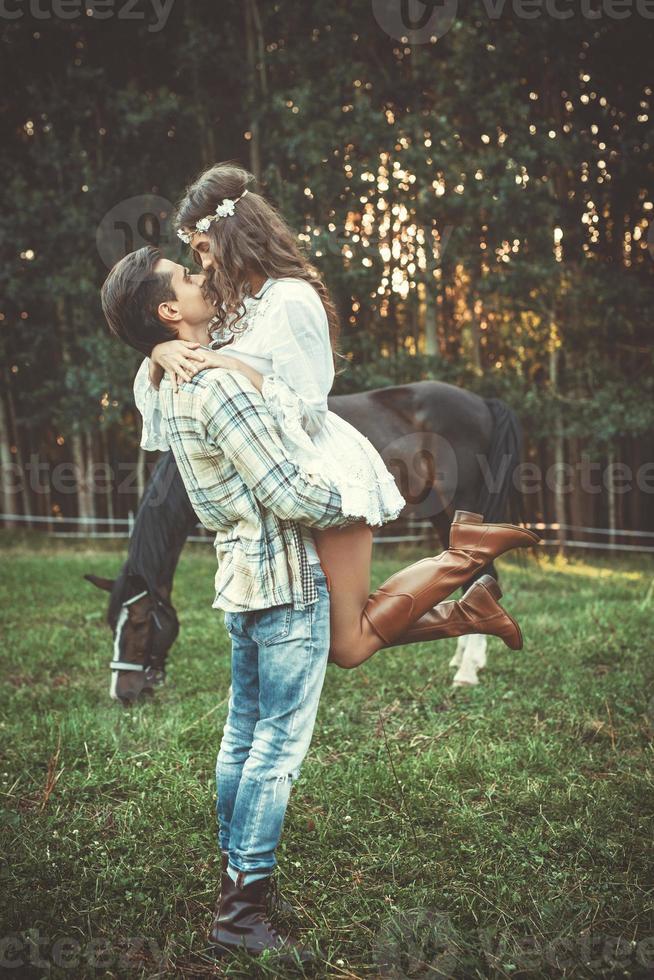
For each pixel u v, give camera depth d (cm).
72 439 1015
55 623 557
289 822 252
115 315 186
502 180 791
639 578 740
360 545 190
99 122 944
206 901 214
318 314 180
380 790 274
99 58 963
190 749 319
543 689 385
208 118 928
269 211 186
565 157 820
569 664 425
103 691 408
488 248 859
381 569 767
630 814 250
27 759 309
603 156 839
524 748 307
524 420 905
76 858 235
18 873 225
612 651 446
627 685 379
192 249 186
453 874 224
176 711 363
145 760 311
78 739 326
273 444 172
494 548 201
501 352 948
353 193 845
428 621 199
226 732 202
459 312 948
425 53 855
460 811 259
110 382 874
